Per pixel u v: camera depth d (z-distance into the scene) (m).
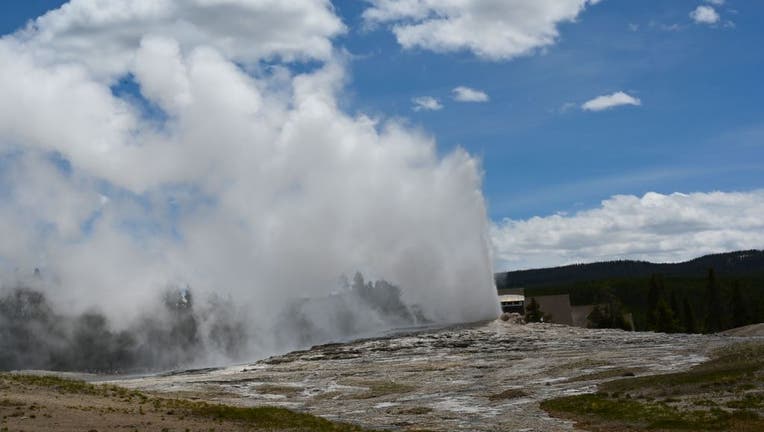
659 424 48.91
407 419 58.62
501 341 116.75
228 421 51.62
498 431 51.66
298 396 76.19
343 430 50.81
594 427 50.78
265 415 54.50
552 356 94.94
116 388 66.88
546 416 56.84
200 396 75.69
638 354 89.62
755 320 189.25
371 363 101.69
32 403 50.44
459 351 108.50
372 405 67.88
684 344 98.38
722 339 103.81
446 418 58.34
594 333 124.56
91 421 46.22
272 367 106.81
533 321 169.88
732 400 53.56
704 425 47.31
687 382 62.88
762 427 44.97
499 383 77.12
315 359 112.94
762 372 61.72
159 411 53.88
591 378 73.94
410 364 97.50
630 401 58.00
